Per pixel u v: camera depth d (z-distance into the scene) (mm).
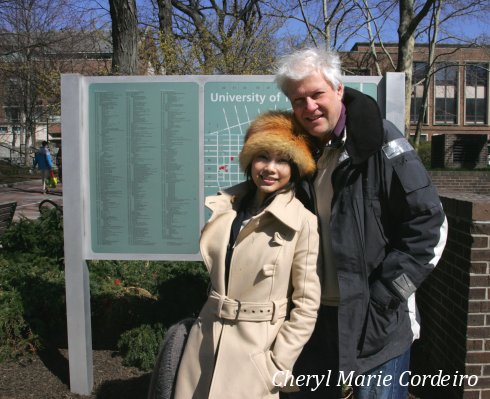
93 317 4391
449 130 44562
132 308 4172
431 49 14062
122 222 3402
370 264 2047
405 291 1948
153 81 3334
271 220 2059
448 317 3285
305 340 2031
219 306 2076
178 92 3336
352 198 2029
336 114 2047
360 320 2027
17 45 19156
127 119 3355
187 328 2283
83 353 3404
